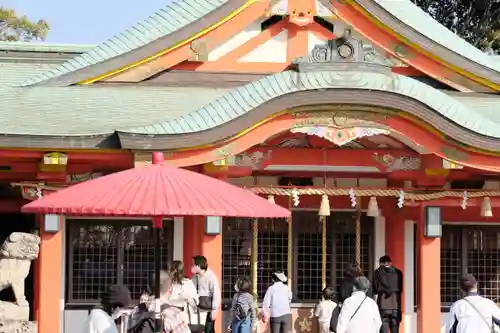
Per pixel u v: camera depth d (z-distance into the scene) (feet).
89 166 57.36
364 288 45.14
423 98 55.16
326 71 54.29
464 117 56.03
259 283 65.72
